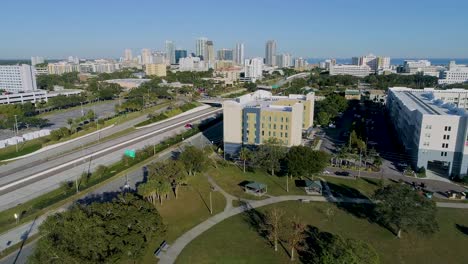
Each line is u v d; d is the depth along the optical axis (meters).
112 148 150.88
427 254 71.19
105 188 105.44
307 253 71.00
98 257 55.66
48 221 62.31
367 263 58.25
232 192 103.69
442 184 109.31
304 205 94.38
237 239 76.81
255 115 132.12
